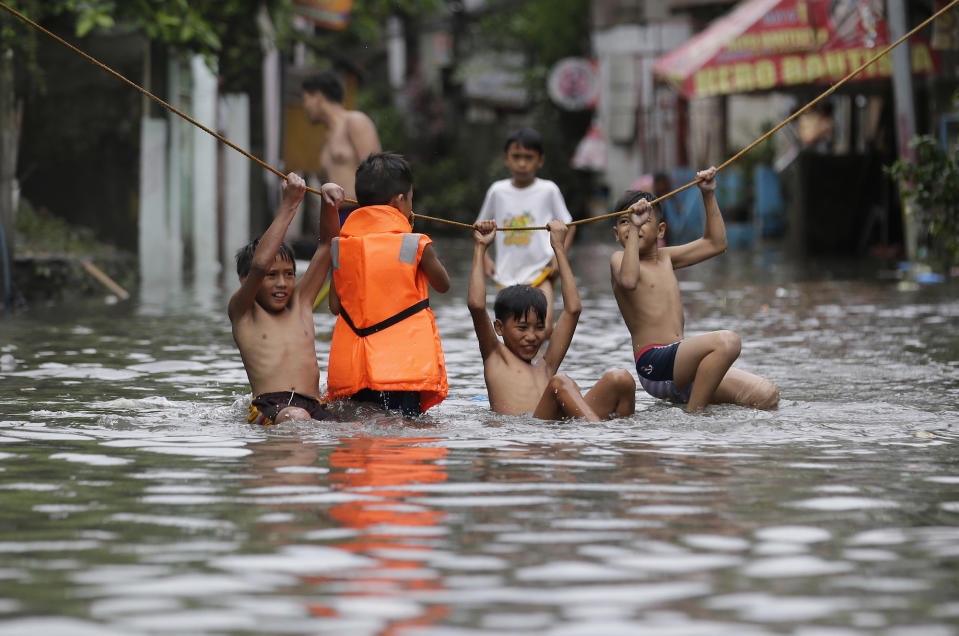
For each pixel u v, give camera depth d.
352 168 28.56
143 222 45.12
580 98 102.31
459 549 9.77
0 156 33.88
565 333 18.20
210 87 52.34
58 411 16.98
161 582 8.92
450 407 17.70
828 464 13.24
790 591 8.72
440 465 13.17
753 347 25.09
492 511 11.03
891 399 18.23
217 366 22.05
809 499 11.51
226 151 57.03
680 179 74.62
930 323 29.69
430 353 17.05
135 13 39.78
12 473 12.70
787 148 81.00
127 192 44.91
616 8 100.38
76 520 10.70
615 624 8.02
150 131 44.94
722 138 79.56
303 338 17.55
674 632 7.88
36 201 44.66
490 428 15.69
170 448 14.18
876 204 62.88
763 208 77.81
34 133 44.31
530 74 113.19
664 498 11.56
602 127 102.25
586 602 8.46
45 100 44.22
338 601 8.49
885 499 11.53
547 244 25.34
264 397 16.78
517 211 25.44
